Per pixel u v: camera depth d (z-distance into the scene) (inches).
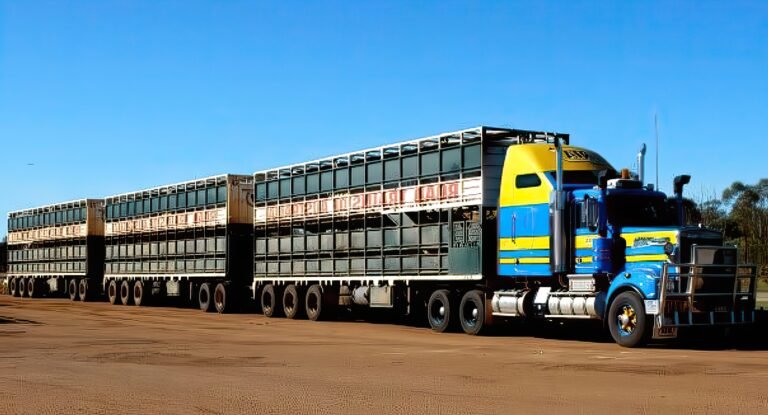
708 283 700.7
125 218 1691.7
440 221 919.0
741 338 743.7
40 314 1295.5
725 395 408.8
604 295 749.3
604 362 570.3
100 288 1825.8
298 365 561.0
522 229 820.6
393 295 992.2
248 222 1374.3
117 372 519.2
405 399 402.3
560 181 780.0
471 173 871.1
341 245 1087.0
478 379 478.3
